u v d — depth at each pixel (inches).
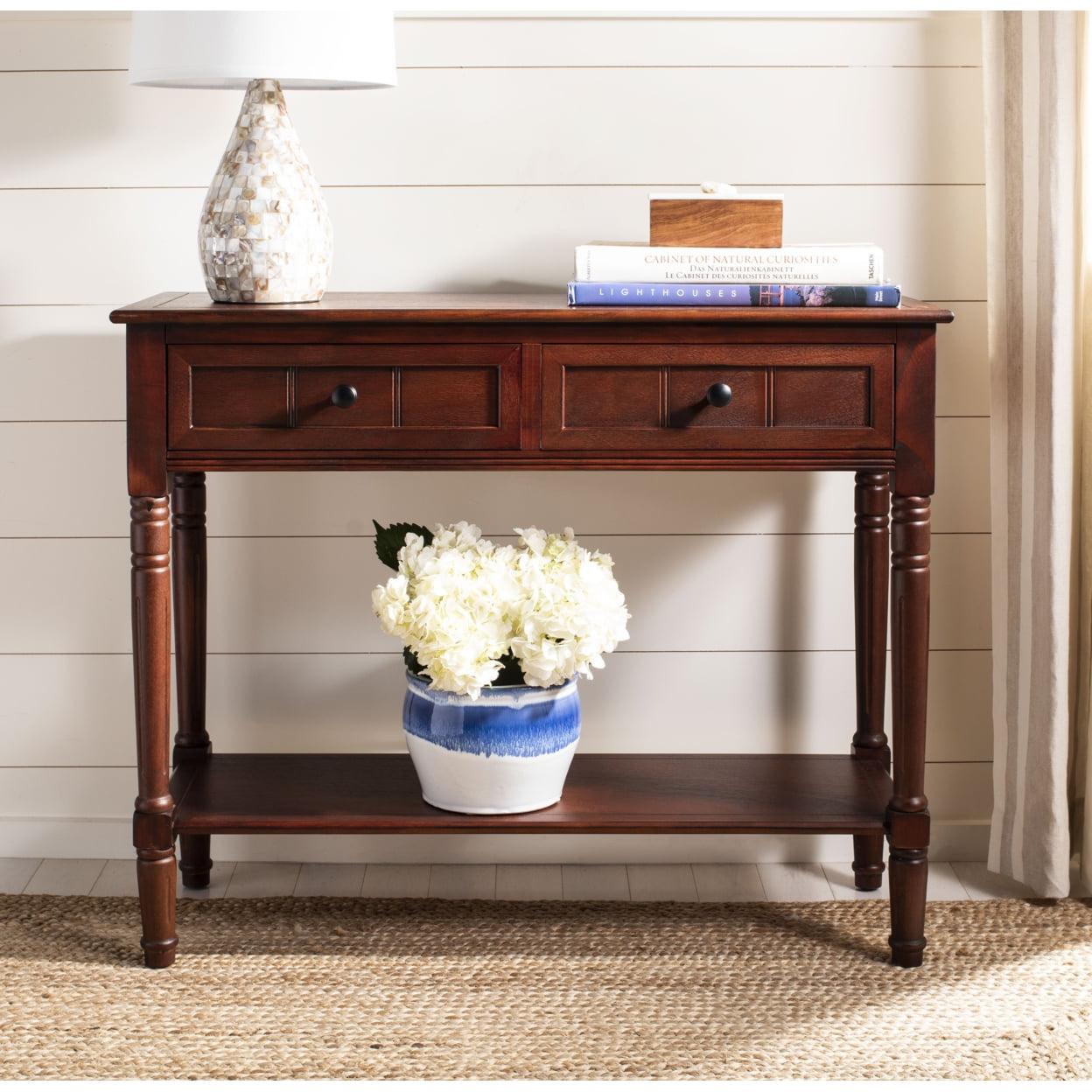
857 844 80.8
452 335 65.4
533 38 79.4
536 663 68.7
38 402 82.0
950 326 81.4
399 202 80.6
